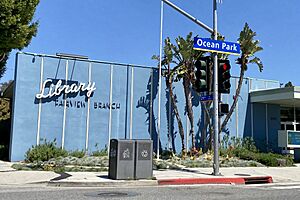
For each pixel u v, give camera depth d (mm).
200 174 16156
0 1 13883
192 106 27016
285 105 31766
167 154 25328
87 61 24250
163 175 15336
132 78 25469
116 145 13742
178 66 24875
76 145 23453
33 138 22375
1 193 10594
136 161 13875
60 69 23438
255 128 29516
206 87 15562
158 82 26203
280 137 26047
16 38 14953
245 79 29656
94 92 24266
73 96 23641
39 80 22797
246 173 17125
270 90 28062
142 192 11227
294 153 26609
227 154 24547
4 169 17078
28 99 22406
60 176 14469
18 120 22047
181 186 13312
